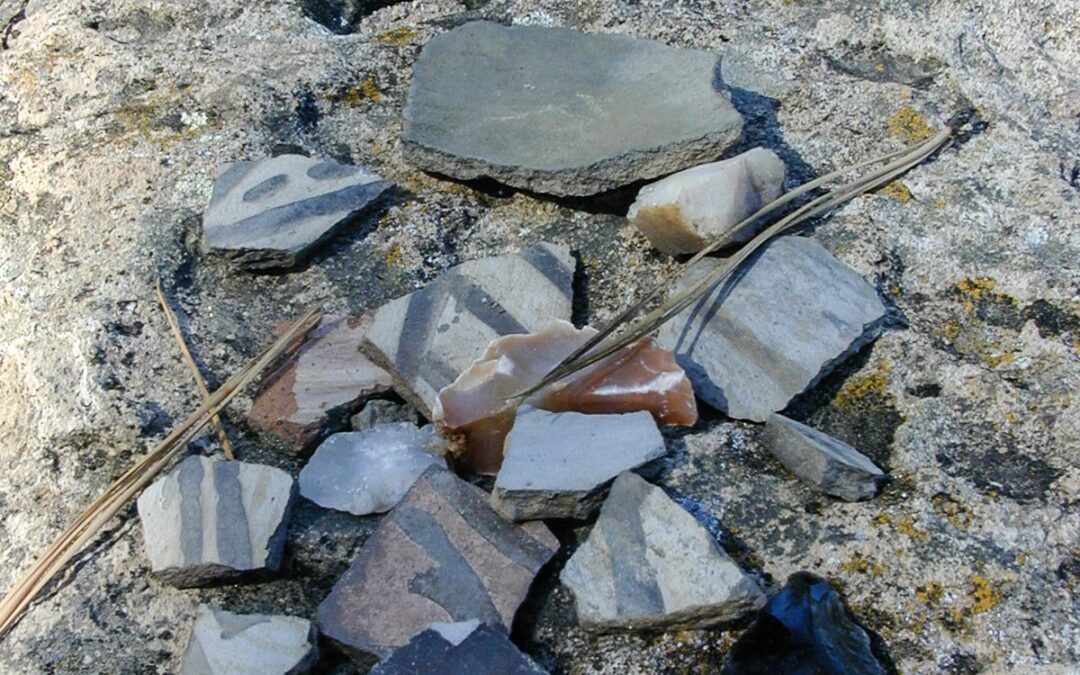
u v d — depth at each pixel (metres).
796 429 0.37
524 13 0.52
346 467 0.38
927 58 0.49
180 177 0.46
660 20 0.51
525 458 0.36
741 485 0.37
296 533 0.37
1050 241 0.43
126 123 0.48
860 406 0.39
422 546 0.36
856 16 0.50
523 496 0.36
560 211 0.44
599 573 0.35
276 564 0.36
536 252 0.42
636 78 0.46
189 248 0.44
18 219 0.46
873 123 0.46
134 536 0.37
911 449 0.38
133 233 0.44
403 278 0.43
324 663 0.35
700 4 0.51
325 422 0.39
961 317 0.41
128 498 0.38
